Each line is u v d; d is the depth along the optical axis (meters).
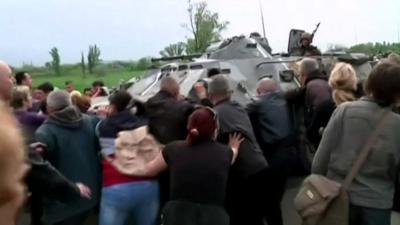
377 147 4.13
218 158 4.82
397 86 4.15
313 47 13.63
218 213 4.71
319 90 7.37
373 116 4.18
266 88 7.21
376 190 4.16
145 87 12.13
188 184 4.74
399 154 4.18
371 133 4.17
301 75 7.91
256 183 6.57
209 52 14.02
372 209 4.15
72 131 5.54
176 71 11.65
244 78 10.89
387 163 4.16
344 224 4.13
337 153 4.32
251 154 6.00
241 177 6.01
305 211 4.21
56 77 36.75
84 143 5.63
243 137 6.01
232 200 6.48
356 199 4.18
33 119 5.89
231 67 11.11
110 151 5.62
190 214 4.69
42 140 5.31
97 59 44.62
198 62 11.50
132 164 5.61
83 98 7.82
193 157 4.81
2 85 4.52
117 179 5.61
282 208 7.84
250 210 6.65
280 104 7.06
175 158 4.86
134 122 5.71
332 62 11.15
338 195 4.17
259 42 14.05
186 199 4.74
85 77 36.69
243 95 10.29
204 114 4.89
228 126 5.98
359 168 4.17
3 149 1.21
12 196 1.23
